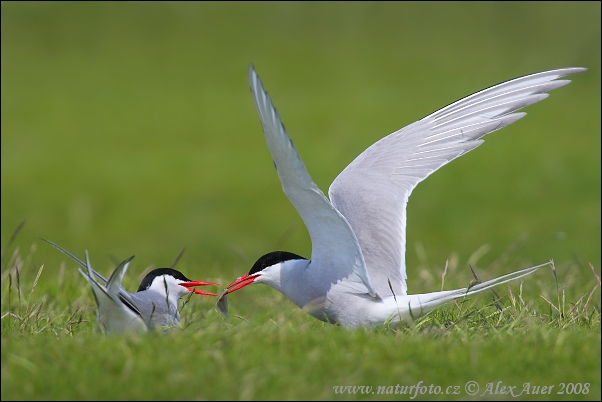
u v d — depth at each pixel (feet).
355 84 97.50
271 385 20.08
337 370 20.72
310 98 92.32
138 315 24.72
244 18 117.91
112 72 103.14
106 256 54.60
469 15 109.91
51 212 64.39
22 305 29.96
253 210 64.23
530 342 22.84
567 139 78.89
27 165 74.13
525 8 105.09
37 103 91.71
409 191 28.45
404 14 115.14
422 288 35.63
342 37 112.57
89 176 71.82
